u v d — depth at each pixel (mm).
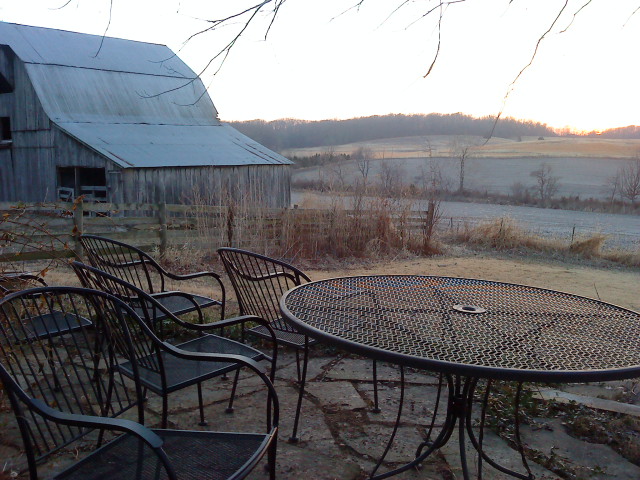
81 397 3090
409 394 3432
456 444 2842
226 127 22594
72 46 21219
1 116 20078
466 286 3211
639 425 3061
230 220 9727
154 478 1621
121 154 16766
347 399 3320
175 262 8773
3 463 2436
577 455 2779
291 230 10242
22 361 3471
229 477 1608
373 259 10547
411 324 2424
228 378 3584
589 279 9305
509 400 3324
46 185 18891
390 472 2475
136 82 21406
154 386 2260
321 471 2529
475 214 23484
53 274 6195
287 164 20422
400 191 11867
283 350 4145
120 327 2340
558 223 21125
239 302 3402
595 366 1968
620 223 21828
